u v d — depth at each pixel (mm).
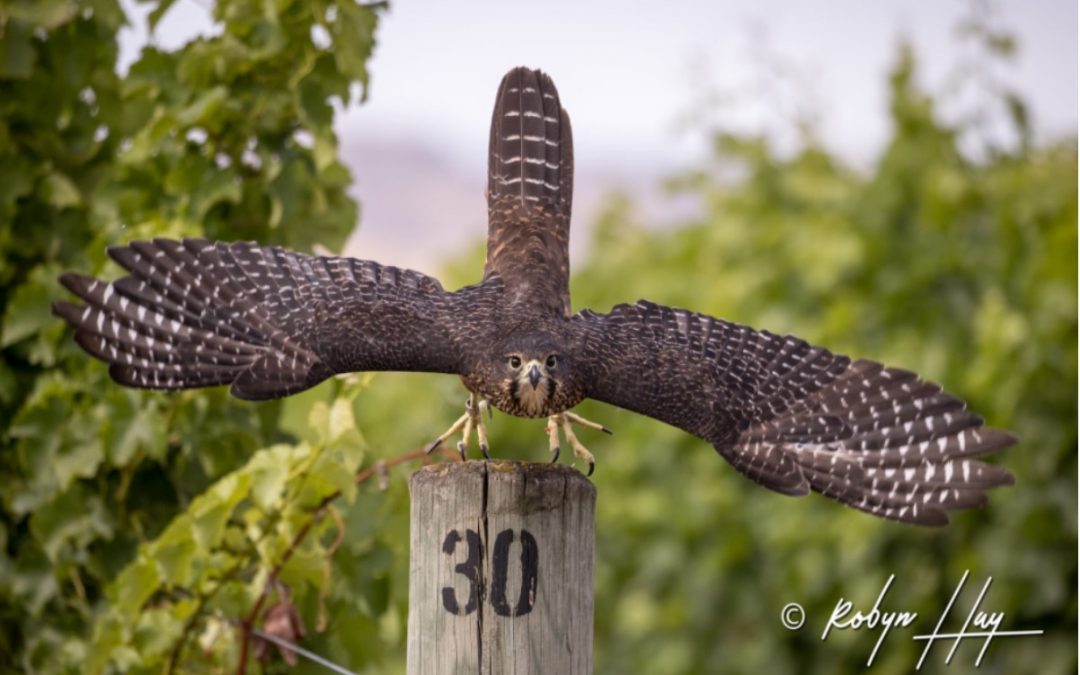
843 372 9234
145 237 11078
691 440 17484
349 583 11156
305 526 10617
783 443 9055
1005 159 18922
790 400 9172
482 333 9008
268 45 11227
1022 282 16156
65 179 11727
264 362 8719
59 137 11891
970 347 16703
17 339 11281
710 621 17141
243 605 10766
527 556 8055
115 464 10953
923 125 18484
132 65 11680
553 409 8922
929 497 8812
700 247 19812
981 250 17250
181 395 11125
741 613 17016
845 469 8969
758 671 16734
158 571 10367
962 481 8789
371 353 8852
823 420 9109
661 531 17500
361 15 11281
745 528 17062
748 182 19828
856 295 17500
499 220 9812
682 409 9008
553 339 8953
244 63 11344
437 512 8125
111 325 8633
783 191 19688
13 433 11125
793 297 17922
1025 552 15070
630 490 17781
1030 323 15375
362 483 11172
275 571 10648
